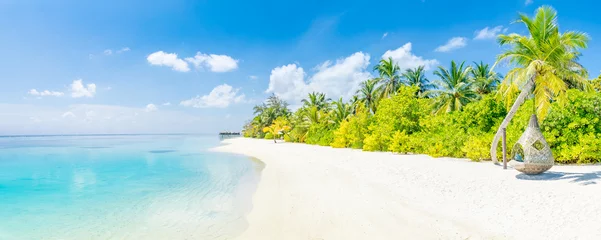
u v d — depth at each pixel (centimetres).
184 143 6275
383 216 812
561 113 1460
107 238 762
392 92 3841
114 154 3375
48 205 1094
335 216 838
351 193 1061
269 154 2855
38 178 1711
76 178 1698
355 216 826
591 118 1424
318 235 720
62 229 831
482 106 1866
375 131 2516
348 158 2006
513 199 840
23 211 1017
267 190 1224
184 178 1625
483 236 655
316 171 1584
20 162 2581
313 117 4584
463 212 795
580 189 852
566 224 651
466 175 1181
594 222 637
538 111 1219
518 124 1570
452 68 3300
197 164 2273
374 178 1271
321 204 955
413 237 673
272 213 909
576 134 1419
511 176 1112
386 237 682
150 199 1153
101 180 1611
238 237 740
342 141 3094
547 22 1214
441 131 2106
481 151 1558
